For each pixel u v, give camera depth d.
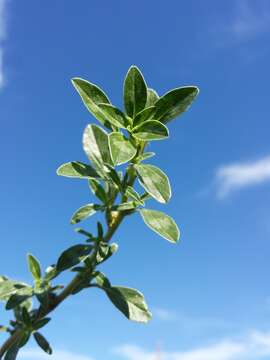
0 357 0.13
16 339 0.13
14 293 0.13
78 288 0.13
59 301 0.13
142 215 0.13
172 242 0.13
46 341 0.13
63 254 0.13
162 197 0.13
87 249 0.13
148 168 0.13
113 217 0.13
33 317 0.13
